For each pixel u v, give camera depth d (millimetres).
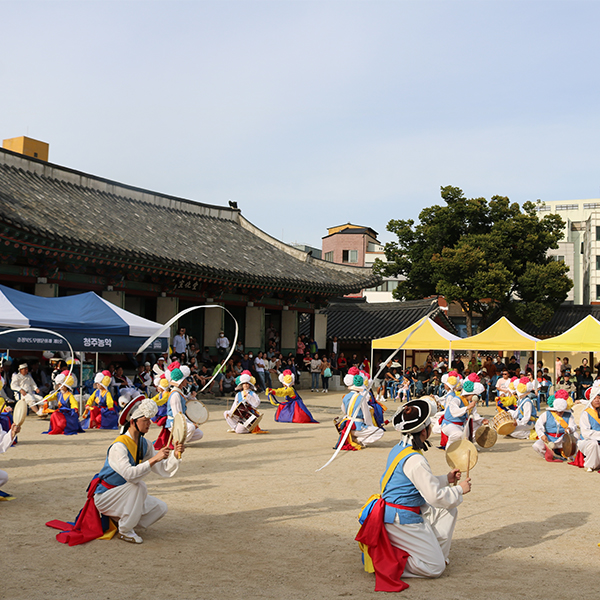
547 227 39938
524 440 13664
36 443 11797
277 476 8922
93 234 20672
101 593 4469
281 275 27609
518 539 5996
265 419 16844
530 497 7859
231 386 23703
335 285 29750
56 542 5641
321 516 6723
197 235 28609
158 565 5102
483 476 9328
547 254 59906
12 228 17328
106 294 21891
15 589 4512
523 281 37812
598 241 55781
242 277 25234
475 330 46688
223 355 25984
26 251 18562
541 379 24469
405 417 4996
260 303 28547
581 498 7816
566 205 75250
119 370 16500
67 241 18688
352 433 11438
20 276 19328
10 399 17062
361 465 9859
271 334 29906
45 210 21078
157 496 7621
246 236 32719
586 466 9789
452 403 11680
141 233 24375
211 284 25797
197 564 5145
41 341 13508
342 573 4980
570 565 5230
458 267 37812
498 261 38375
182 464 9859
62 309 14898
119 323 14797
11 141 30938
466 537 6066
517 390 14078
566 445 10188
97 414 14094
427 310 37219
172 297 24297
